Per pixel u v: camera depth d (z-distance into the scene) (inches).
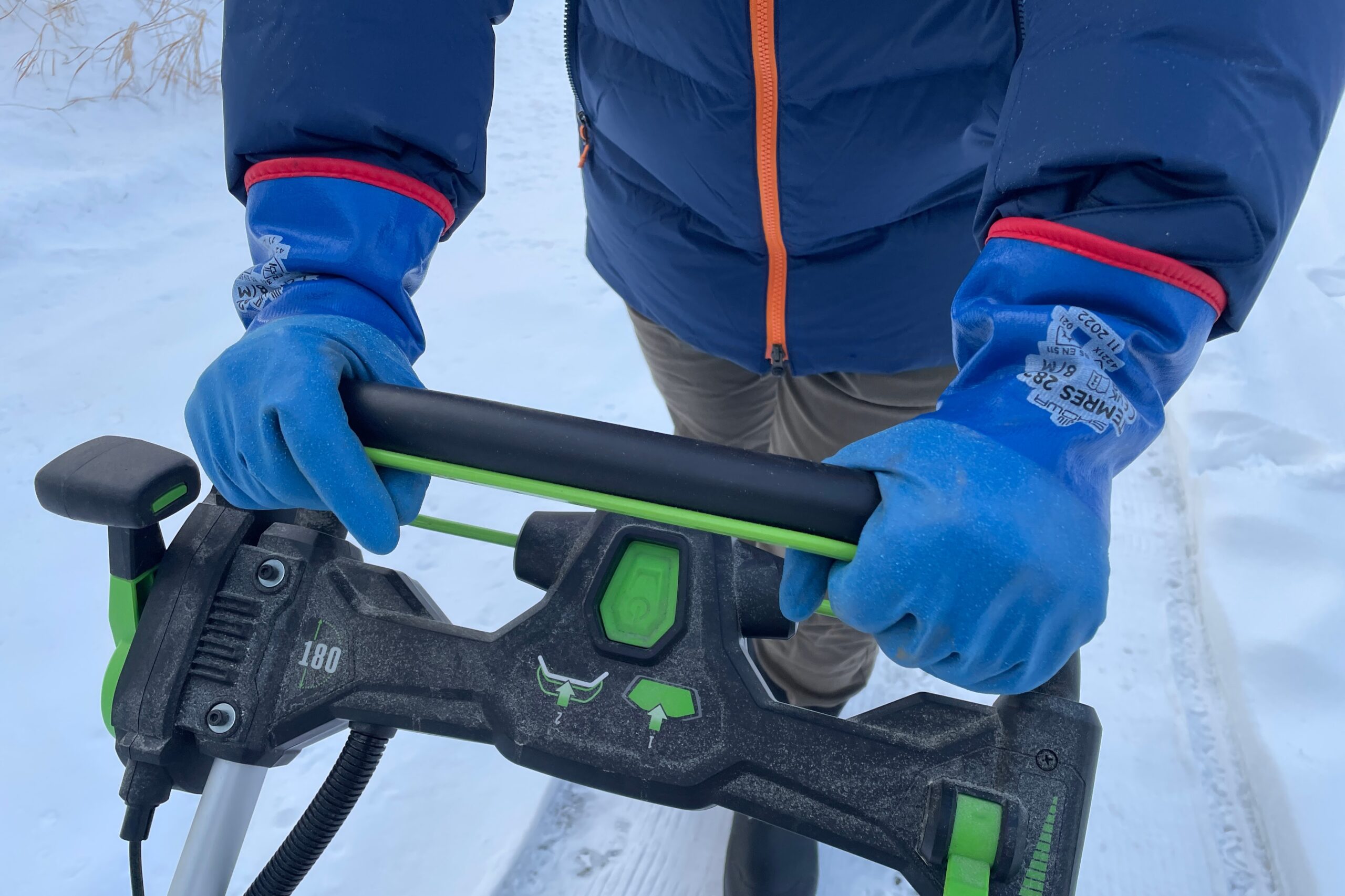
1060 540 24.4
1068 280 27.0
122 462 30.4
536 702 29.7
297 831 31.3
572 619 30.8
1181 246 26.0
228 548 32.2
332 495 27.8
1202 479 88.2
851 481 26.3
